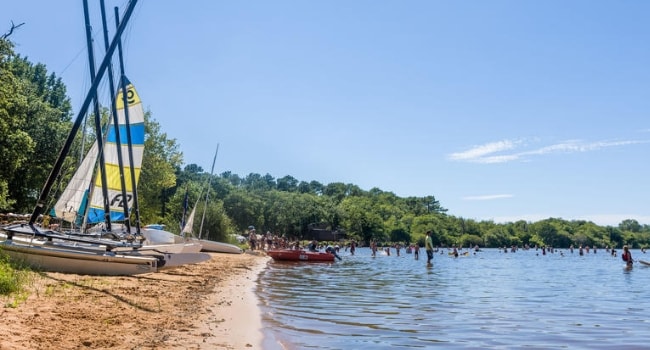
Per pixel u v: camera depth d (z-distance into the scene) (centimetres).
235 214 12069
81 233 1997
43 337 780
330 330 1089
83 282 1486
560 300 1767
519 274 3312
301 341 962
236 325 1090
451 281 2589
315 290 1969
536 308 1539
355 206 15625
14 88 3269
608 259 7125
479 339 1027
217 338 939
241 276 2484
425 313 1389
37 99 4409
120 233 2194
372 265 4147
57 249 1681
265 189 17975
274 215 13000
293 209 13275
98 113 2080
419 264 4481
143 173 4919
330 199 16975
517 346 962
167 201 8594
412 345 954
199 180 13400
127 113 2456
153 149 5122
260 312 1308
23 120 3372
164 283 1775
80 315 1000
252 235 6575
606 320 1306
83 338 816
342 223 14262
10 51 2898
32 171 4175
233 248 4853
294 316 1268
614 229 18525
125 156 2572
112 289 1437
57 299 1141
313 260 4475
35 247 1644
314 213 13462
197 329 1008
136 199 2403
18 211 4169
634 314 1425
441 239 16150
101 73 1761
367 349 910
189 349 827
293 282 2319
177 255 2000
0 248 1612
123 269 1786
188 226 4572
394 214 18150
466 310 1470
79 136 3922
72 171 3500
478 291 2069
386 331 1094
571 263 5459
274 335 1007
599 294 1995
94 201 2419
